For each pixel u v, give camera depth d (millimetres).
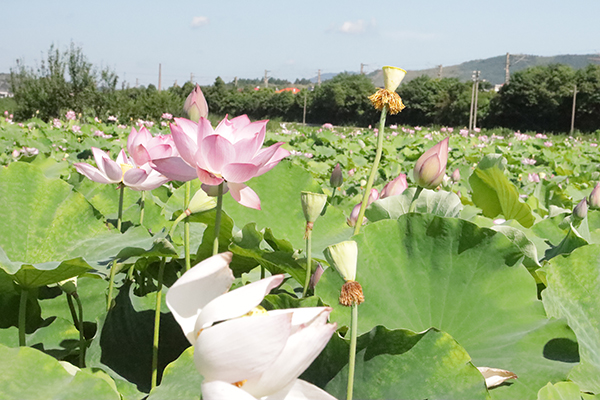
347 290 1014
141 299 1636
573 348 1347
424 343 1181
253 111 78188
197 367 804
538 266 1818
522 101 56500
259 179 2426
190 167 1402
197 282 870
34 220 1747
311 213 1589
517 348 1391
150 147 1896
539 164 12562
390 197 2471
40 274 1399
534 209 4355
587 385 1412
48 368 1094
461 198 5004
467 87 62094
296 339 807
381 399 1169
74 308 1812
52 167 3959
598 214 3002
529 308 1495
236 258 1968
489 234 1553
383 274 1580
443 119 62281
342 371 1206
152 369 1464
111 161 1876
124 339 1538
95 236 1829
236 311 805
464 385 1146
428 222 1595
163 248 1413
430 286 1575
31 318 1649
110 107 31500
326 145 13266
